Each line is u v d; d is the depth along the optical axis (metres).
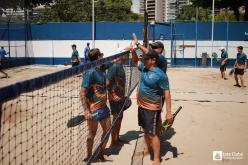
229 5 35.84
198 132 7.88
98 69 5.55
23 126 7.15
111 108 6.57
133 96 11.93
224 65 18.80
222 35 26.61
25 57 26.98
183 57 26.91
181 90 14.20
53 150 5.93
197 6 36.84
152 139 5.57
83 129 6.85
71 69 4.43
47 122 7.21
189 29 26.67
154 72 5.41
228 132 7.91
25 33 27.05
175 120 8.95
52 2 44.69
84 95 5.42
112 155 6.27
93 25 26.83
